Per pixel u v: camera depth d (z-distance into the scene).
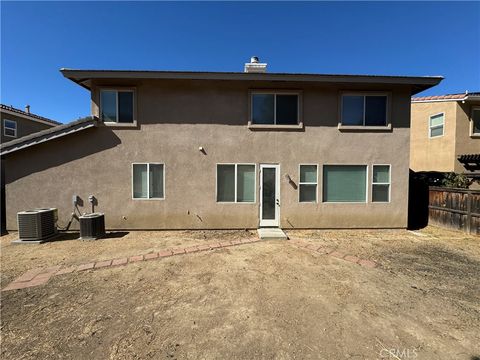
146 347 3.15
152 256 6.51
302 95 9.34
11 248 7.21
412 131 14.55
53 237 8.35
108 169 9.20
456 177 10.72
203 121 9.32
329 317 3.80
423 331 3.46
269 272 5.52
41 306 4.12
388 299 4.35
